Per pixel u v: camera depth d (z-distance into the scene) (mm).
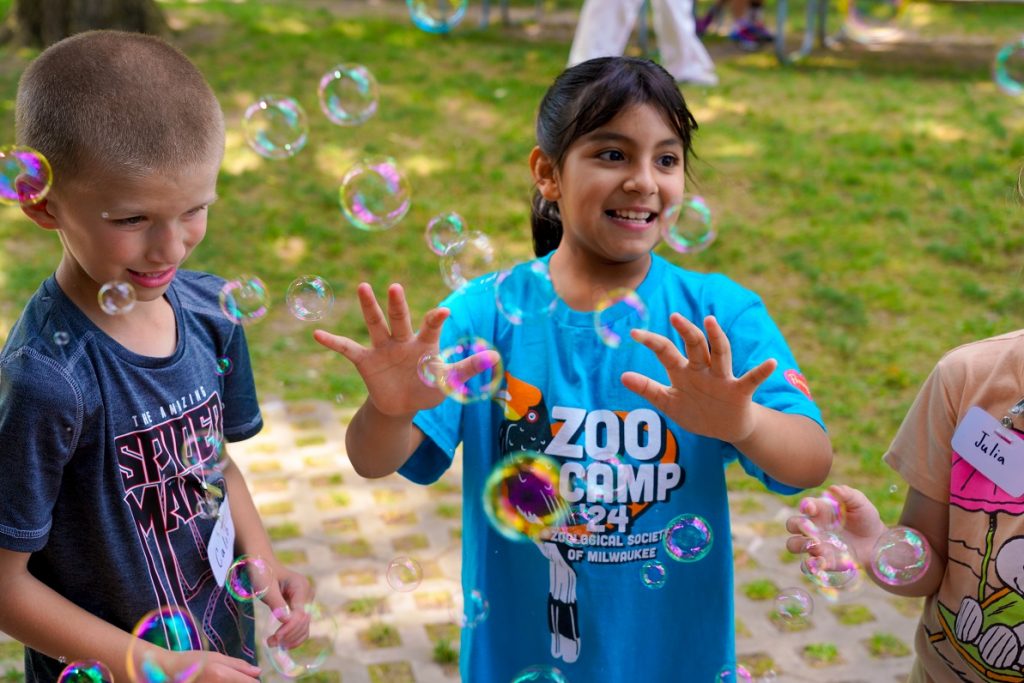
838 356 4062
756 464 1424
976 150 6074
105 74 1273
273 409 3619
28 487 1281
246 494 1706
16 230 5008
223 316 1597
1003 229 5082
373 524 2998
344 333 4148
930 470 1479
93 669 1320
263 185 5453
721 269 4742
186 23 8719
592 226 1456
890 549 1447
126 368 1380
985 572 1384
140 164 1265
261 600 1571
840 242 4988
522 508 1505
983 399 1405
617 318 1511
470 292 1598
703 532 1478
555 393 1498
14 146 1320
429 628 2537
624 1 6332
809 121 6613
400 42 8242
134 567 1397
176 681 1306
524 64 7688
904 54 8547
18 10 8055
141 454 1396
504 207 5246
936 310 4418
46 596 1328
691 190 5461
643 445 1483
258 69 7242
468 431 1560
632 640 1485
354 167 2203
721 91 7191
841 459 3363
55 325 1340
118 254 1305
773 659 2469
